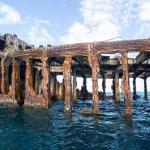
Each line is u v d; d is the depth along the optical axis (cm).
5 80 3275
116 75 4144
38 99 2978
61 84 4650
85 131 1833
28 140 1583
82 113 2673
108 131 1833
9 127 1945
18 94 3186
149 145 1480
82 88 4866
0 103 3231
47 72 2908
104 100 4509
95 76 2538
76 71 4453
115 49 2469
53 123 2114
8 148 1425
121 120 2281
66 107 2720
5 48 3428
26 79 3064
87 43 2606
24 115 2506
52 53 2847
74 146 1460
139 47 2369
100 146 1462
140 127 1980
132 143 1523
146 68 3659
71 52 2711
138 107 3559
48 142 1542
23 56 3097
